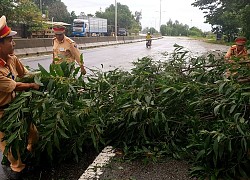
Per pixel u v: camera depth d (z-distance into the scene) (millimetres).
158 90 4469
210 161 3623
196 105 4082
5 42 3701
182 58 5465
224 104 3705
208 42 54031
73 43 6375
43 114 3611
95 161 3922
